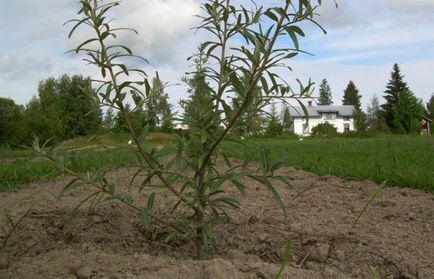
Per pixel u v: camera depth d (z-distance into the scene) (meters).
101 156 7.99
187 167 2.53
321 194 4.59
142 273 2.21
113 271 2.26
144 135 2.26
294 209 3.92
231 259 2.64
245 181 5.62
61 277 2.28
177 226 2.48
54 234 3.30
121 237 3.19
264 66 2.04
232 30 2.42
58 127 35.56
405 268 2.54
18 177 5.89
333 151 10.99
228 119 2.27
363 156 8.70
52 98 43.59
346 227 3.29
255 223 3.41
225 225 3.38
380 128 65.31
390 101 77.69
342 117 81.38
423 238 3.05
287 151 11.23
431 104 100.50
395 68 77.88
